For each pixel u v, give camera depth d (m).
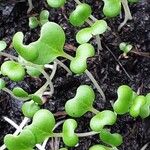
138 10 0.14
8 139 0.10
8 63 0.11
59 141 0.12
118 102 0.10
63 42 0.10
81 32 0.11
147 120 0.12
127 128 0.12
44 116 0.10
